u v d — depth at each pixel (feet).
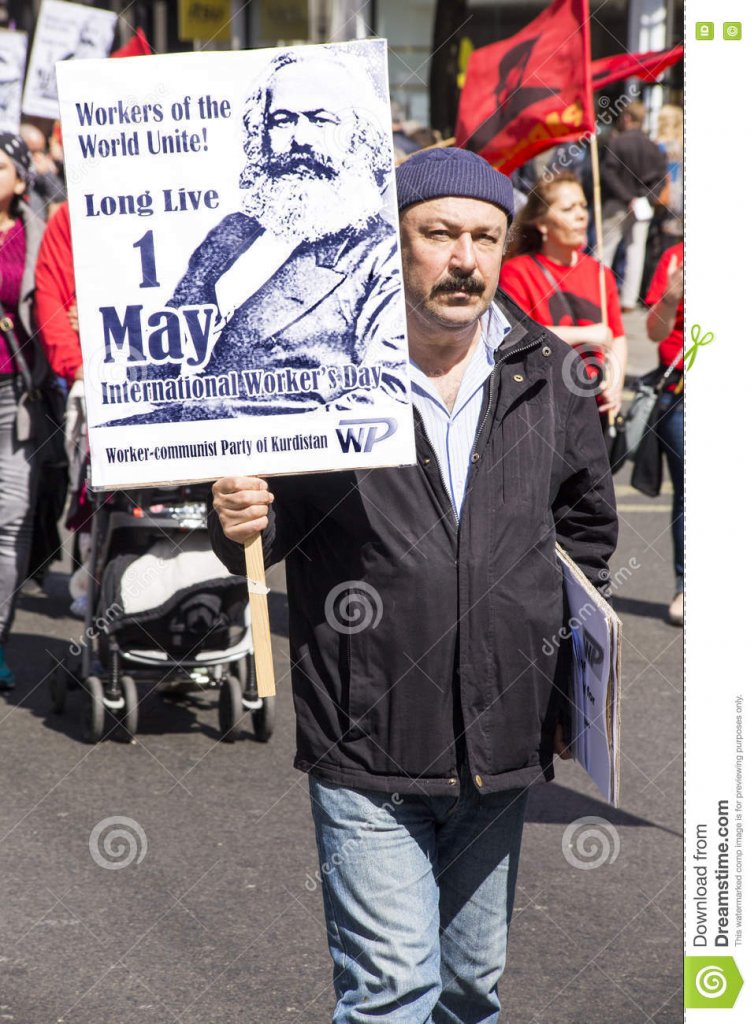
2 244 19.24
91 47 35.32
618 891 13.98
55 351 19.22
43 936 12.91
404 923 8.69
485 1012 9.49
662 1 60.29
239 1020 11.55
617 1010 11.78
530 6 53.93
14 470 19.65
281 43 58.65
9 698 19.95
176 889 13.92
